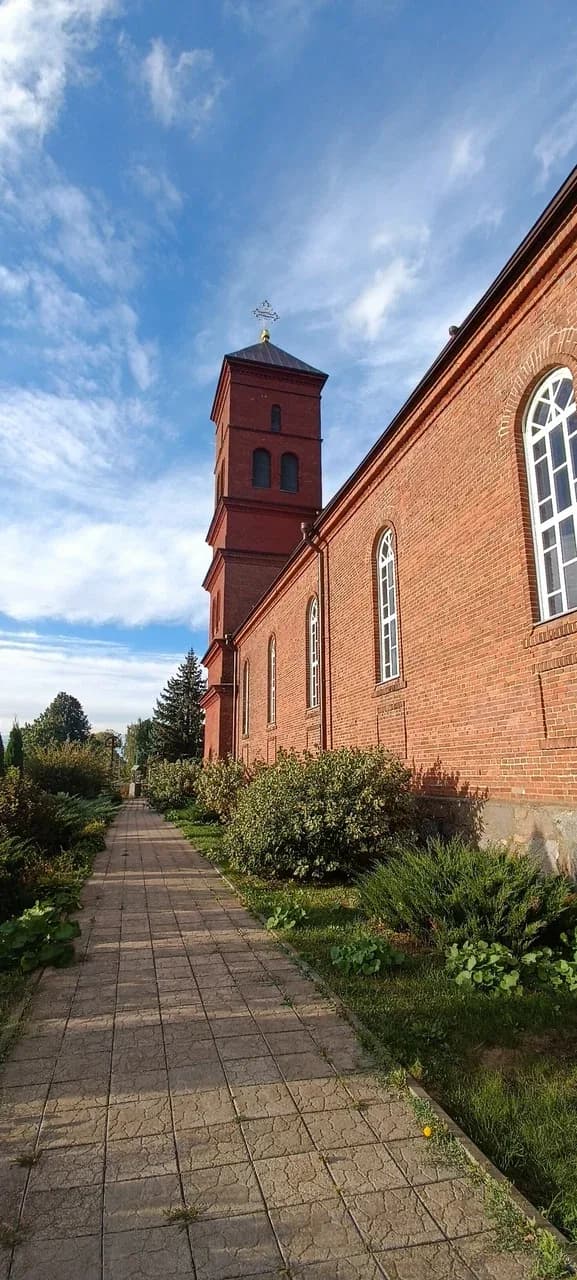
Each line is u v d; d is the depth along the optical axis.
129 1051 3.83
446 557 8.76
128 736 89.94
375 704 11.24
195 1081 3.46
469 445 8.24
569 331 6.41
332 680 13.80
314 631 15.84
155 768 30.06
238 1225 2.40
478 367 8.03
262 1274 2.17
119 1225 2.40
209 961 5.56
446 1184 2.61
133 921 7.04
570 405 6.55
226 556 26.28
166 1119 3.10
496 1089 3.27
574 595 6.45
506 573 7.33
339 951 5.31
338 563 13.71
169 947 6.00
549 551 6.86
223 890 8.85
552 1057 3.66
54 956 5.44
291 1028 4.13
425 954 5.47
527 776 6.84
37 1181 2.65
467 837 7.85
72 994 4.78
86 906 7.83
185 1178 2.67
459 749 8.26
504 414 7.46
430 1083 3.40
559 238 6.36
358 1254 2.25
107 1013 4.41
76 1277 2.16
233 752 25.75
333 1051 3.80
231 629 26.11
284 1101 3.25
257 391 27.58
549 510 6.87
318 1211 2.46
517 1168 2.72
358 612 12.32
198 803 19.78
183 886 9.16
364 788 8.88
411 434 9.93
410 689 9.77
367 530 11.95
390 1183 2.62
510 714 7.18
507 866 5.69
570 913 5.34
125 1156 2.82
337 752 10.13
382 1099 3.26
